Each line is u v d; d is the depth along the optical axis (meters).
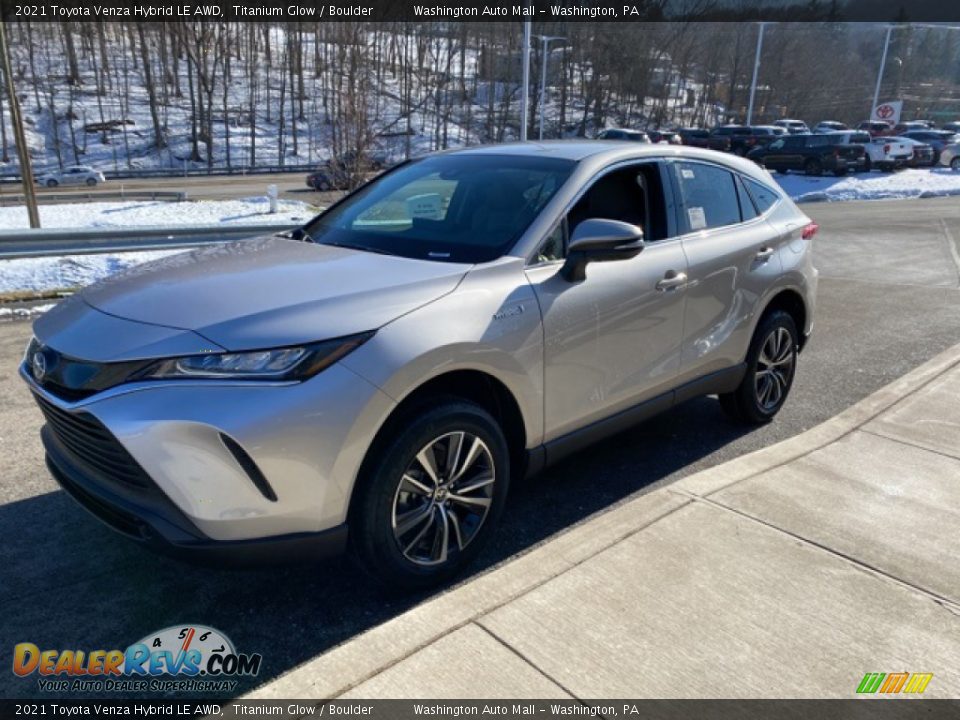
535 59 68.56
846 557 2.98
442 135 66.06
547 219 3.32
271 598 2.91
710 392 4.21
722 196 4.30
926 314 8.12
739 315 4.21
